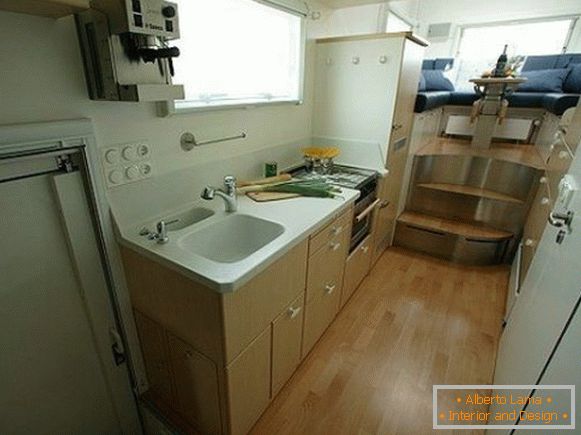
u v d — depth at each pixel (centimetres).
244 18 158
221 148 160
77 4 75
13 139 87
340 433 141
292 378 166
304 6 186
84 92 101
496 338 199
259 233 142
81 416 129
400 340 194
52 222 104
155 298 118
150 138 125
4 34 83
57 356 116
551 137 313
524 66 423
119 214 119
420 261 286
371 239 239
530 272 162
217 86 153
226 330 101
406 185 310
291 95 210
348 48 207
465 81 510
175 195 141
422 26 501
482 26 477
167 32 94
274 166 186
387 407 153
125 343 135
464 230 285
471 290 246
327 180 196
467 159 309
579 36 431
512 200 279
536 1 434
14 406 108
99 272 120
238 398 119
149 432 153
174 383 133
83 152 103
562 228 111
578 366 69
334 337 194
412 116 261
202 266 100
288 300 134
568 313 86
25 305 103
